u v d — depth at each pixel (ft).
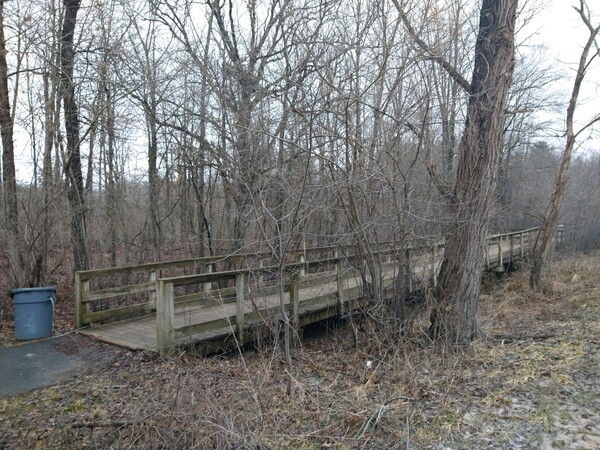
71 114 33.96
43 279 33.50
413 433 13.28
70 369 19.02
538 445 12.30
